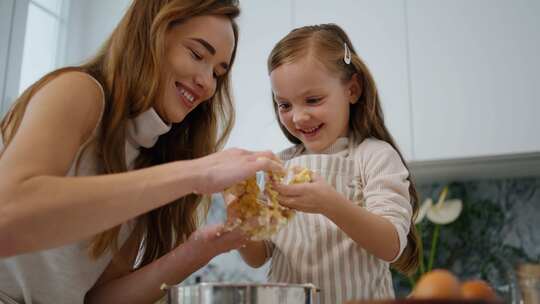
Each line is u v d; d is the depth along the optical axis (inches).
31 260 38.0
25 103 36.2
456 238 91.4
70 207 28.3
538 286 26.8
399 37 83.0
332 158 46.4
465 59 79.2
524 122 74.7
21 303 39.5
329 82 47.4
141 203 30.1
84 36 94.0
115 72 40.9
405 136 79.8
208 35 42.5
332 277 42.5
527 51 76.3
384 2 85.0
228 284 27.7
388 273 46.5
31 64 82.7
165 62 42.1
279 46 49.9
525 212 88.0
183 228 48.9
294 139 53.7
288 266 44.1
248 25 92.0
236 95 90.4
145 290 41.6
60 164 31.6
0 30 76.1
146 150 47.9
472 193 92.2
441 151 77.9
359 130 49.8
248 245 46.4
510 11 78.2
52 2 88.6
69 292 40.8
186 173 31.6
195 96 44.1
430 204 85.7
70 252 39.5
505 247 87.9
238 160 32.9
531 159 77.4
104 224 29.5
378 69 83.2
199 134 50.9
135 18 42.3
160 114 43.9
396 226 39.6
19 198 27.9
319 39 48.9
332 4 87.8
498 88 76.8
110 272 45.1
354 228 37.7
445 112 78.7
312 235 44.1
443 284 19.8
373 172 44.4
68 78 36.3
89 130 36.7
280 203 37.3
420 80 80.7
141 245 49.6
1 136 37.7
